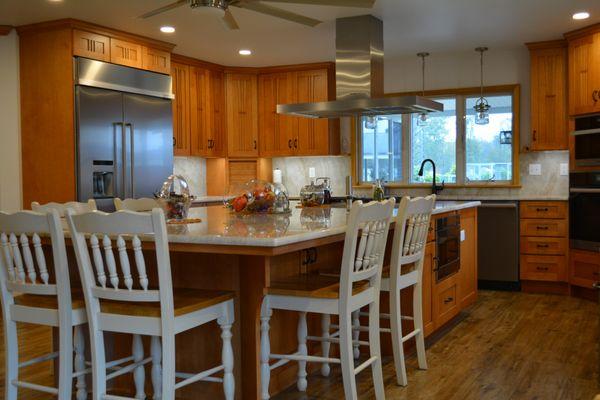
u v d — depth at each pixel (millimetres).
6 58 5254
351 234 2605
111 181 5395
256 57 6652
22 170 5289
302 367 3189
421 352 3553
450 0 4688
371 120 5742
